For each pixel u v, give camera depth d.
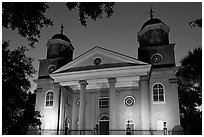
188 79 19.30
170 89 23.53
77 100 28.39
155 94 23.78
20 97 11.97
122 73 23.39
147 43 27.30
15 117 12.38
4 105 10.62
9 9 8.52
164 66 24.91
